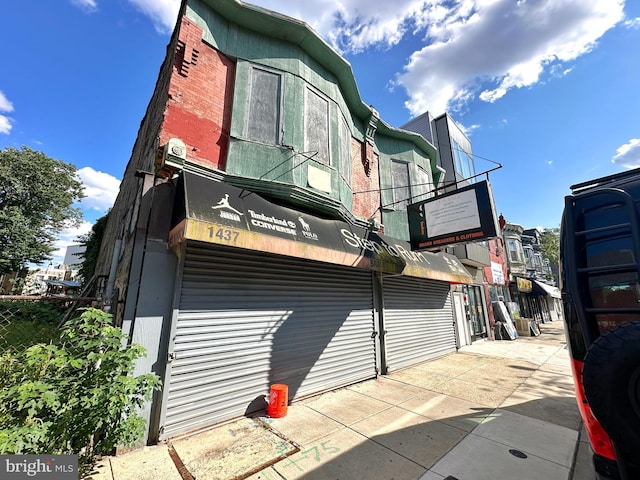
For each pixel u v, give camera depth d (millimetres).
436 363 8828
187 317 4336
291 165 5836
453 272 9719
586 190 2484
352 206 7895
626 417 1564
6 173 22531
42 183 24578
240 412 4664
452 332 10945
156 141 5309
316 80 6977
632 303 1953
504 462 3471
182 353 4195
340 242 6051
